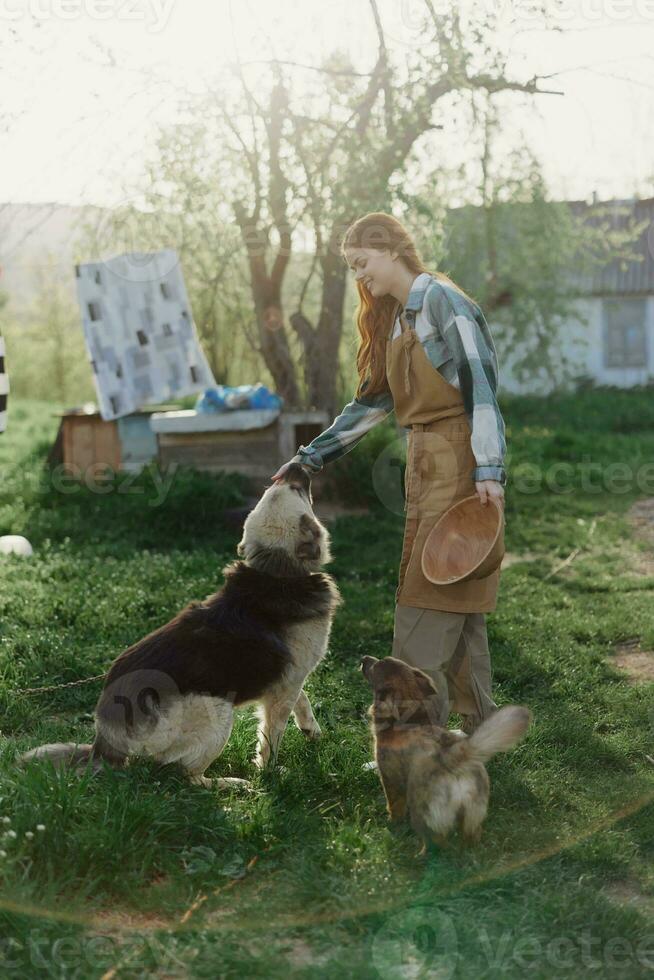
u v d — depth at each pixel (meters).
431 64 8.55
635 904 2.93
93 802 3.22
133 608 6.12
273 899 2.91
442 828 3.12
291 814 3.45
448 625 3.60
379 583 7.21
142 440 10.89
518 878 3.01
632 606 6.68
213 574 7.05
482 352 3.42
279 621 3.75
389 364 3.66
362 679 5.17
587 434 16.23
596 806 3.61
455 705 3.94
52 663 5.15
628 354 24.97
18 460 12.59
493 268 15.62
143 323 10.60
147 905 2.84
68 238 10.24
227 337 14.50
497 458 3.36
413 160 9.34
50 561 7.41
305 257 12.08
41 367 29.00
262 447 10.38
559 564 8.16
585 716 4.59
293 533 3.77
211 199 9.45
